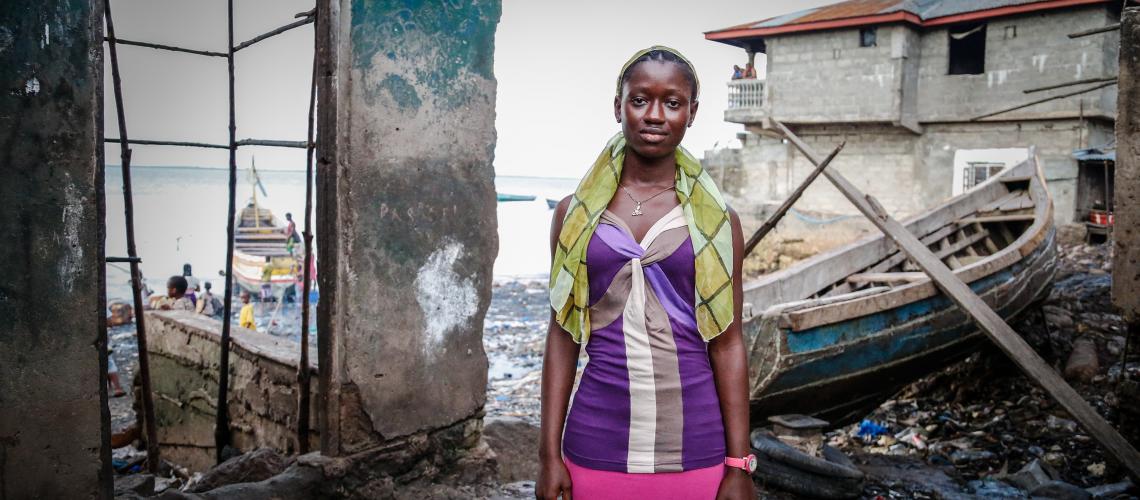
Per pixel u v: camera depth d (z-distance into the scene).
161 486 4.70
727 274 1.91
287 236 17.53
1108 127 18.33
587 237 1.93
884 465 5.80
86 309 2.72
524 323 14.52
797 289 7.21
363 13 3.45
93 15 2.68
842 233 18.12
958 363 8.42
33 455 2.62
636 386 1.91
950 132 18.78
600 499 1.94
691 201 1.93
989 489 5.34
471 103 3.96
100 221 2.74
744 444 1.97
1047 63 17.31
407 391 3.80
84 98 2.67
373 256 3.60
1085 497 5.04
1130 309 5.18
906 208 19.33
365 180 3.53
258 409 4.84
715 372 2.00
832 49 19.22
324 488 3.51
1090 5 16.70
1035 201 9.49
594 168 2.00
